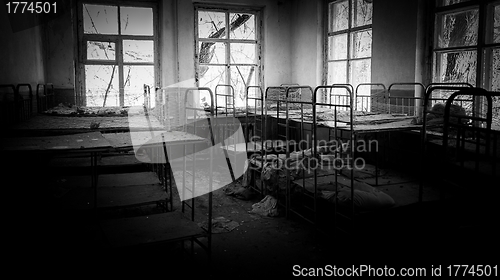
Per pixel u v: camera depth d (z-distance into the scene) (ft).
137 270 9.53
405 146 14.46
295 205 14.21
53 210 10.00
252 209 14.32
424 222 9.75
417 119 12.69
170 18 20.44
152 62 21.06
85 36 19.94
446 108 8.31
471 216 8.34
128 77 20.81
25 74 16.17
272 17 22.24
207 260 10.05
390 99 15.99
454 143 11.91
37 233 9.41
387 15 16.01
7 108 13.79
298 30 22.04
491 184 7.66
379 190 11.87
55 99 19.53
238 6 21.79
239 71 22.31
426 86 13.55
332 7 19.98
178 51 20.59
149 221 10.02
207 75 21.68
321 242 11.41
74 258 8.16
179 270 9.60
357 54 18.51
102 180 13.32
